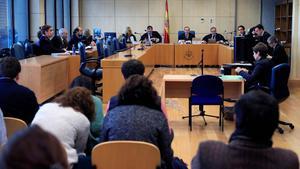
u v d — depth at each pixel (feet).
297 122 20.21
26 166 2.83
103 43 33.42
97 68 25.36
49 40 28.27
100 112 10.20
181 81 19.60
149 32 42.98
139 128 8.14
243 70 19.93
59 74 24.27
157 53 41.70
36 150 2.89
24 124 9.82
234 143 5.36
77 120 8.54
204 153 5.39
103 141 8.44
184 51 41.52
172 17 48.44
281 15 43.34
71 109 8.70
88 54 29.48
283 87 18.61
